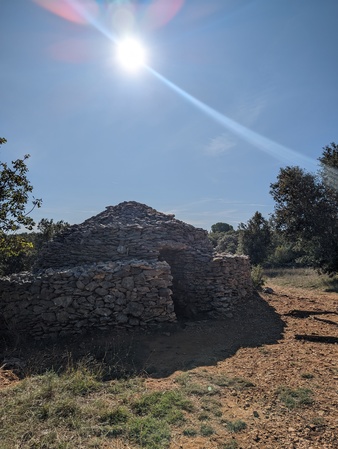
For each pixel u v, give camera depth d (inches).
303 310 416.2
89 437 142.3
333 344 287.1
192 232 481.1
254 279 559.8
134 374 222.8
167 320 335.3
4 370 235.9
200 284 415.5
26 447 131.2
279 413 167.2
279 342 296.0
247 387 199.6
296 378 210.1
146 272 337.1
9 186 262.1
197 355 267.6
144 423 154.1
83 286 324.8
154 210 529.7
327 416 162.1
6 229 261.1
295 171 776.3
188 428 151.9
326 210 741.3
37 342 302.2
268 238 1125.7
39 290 320.8
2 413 156.3
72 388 189.6
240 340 308.2
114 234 426.6
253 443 140.7
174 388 198.5
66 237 445.1
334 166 762.2
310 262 810.8
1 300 315.9
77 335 311.6
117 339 301.7
